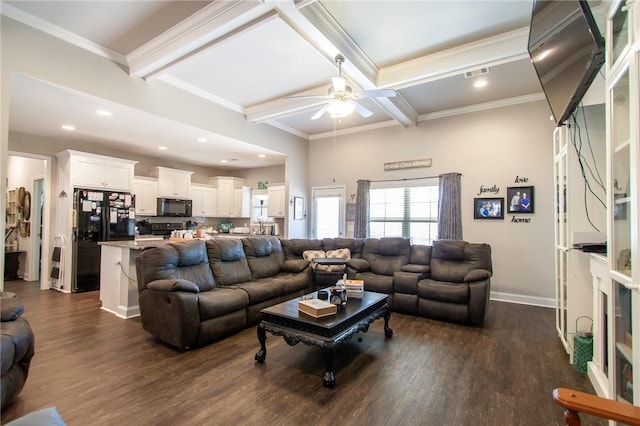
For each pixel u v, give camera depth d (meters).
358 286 3.29
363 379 2.44
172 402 2.11
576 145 2.80
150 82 4.02
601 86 2.49
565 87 2.46
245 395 2.20
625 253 1.74
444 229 5.32
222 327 3.21
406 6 2.82
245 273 4.23
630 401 1.68
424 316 4.09
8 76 2.83
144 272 3.27
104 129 4.82
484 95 4.78
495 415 2.01
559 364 2.73
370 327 3.69
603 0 1.99
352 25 3.10
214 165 8.17
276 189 7.34
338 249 5.20
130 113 4.01
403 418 1.97
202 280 3.62
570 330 2.83
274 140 6.21
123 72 3.72
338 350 2.99
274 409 2.04
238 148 6.02
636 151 1.45
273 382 2.38
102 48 3.49
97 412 1.99
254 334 3.41
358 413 2.01
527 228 4.78
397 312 4.30
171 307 2.94
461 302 3.77
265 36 3.18
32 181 6.20
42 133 5.16
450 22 3.05
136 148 6.16
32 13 2.89
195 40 3.05
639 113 1.43
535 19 2.43
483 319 3.67
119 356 2.80
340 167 6.70
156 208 6.91
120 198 5.73
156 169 6.96
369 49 3.53
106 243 4.26
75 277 5.14
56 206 5.54
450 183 5.31
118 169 5.82
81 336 3.26
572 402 1.09
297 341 2.60
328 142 6.88
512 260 4.88
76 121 4.43
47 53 3.08
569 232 2.85
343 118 5.91
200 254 3.74
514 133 4.90
